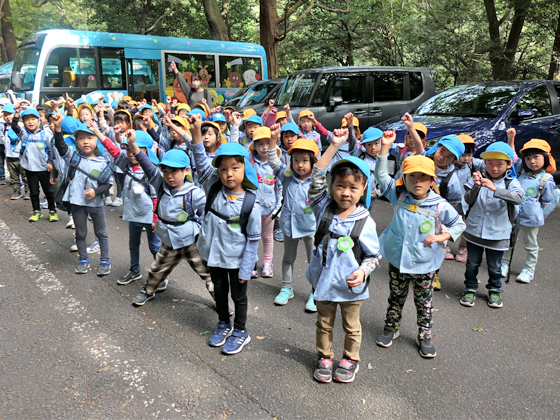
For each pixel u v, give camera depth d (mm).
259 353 3143
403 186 3170
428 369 2990
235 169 2898
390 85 10188
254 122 5129
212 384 2770
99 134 3932
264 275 4578
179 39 13086
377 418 2504
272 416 2502
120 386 2729
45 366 2920
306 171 3717
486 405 2627
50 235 5723
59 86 11180
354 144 4426
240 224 2994
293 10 16031
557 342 3344
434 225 3043
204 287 4277
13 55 21516
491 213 3760
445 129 6703
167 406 2562
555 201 4312
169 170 3354
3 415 2459
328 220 2740
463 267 4871
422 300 3131
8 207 7102
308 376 2883
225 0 22828
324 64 20297
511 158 3717
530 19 15820
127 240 5578
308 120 5371
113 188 8352
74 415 2477
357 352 2861
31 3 22516
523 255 5203
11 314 3619
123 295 4031
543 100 7340
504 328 3551
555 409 2602
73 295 3998
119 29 22578
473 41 15867
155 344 3221
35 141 6141
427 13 15805
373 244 2689
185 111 6074
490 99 7211
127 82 12250
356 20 16953
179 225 3529
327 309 2789
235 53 14211
